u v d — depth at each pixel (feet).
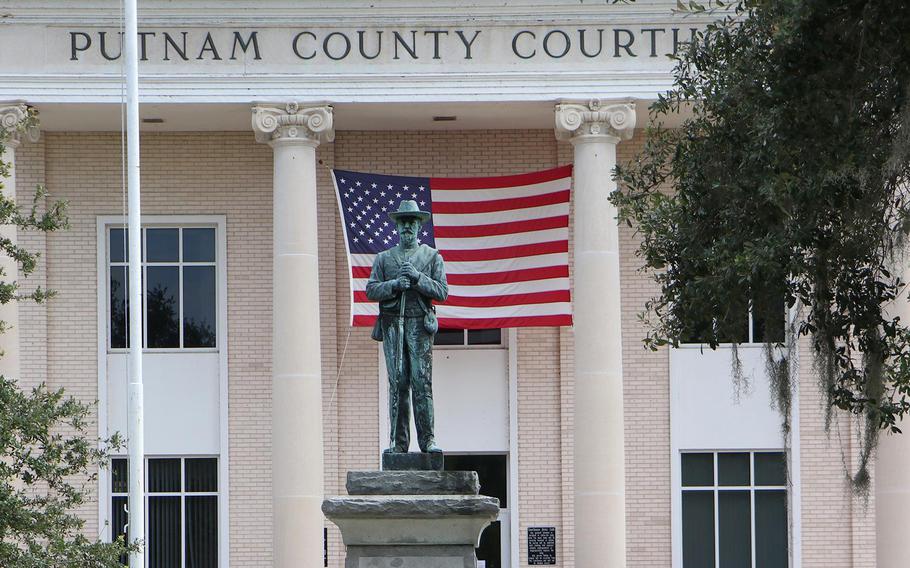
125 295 189.47
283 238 176.55
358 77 176.76
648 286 189.37
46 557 126.93
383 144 191.31
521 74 176.86
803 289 109.19
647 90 176.76
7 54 176.55
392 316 103.55
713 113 113.60
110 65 176.76
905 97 101.40
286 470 174.40
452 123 187.83
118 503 186.70
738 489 188.24
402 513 97.91
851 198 104.01
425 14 177.68
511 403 189.16
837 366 110.93
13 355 175.94
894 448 172.24
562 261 179.83
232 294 189.47
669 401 188.44
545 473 188.85
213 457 188.75
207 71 177.06
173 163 190.39
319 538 174.70
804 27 101.55
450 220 180.14
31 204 186.29
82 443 133.28
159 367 188.75
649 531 187.83
